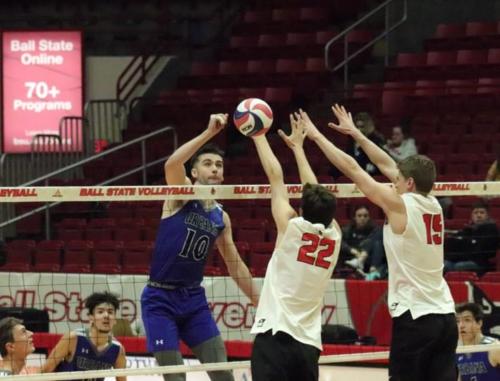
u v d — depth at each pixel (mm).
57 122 38156
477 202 25969
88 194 13938
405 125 30188
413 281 12953
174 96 39688
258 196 14094
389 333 22609
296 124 13680
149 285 14031
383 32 41844
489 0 40875
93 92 41938
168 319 13836
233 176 32781
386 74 38969
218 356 14023
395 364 13102
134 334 24719
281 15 43969
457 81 36500
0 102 38312
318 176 31297
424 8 41312
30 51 38094
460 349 15289
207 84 40938
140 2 45094
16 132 38094
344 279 23562
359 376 20438
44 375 13578
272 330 12406
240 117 13375
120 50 43531
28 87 38094
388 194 12891
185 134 37281
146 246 28516
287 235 12625
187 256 13938
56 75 38156
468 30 39875
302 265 12531
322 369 20797
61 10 45156
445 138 32562
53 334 22625
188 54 43438
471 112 35125
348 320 23047
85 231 30875
